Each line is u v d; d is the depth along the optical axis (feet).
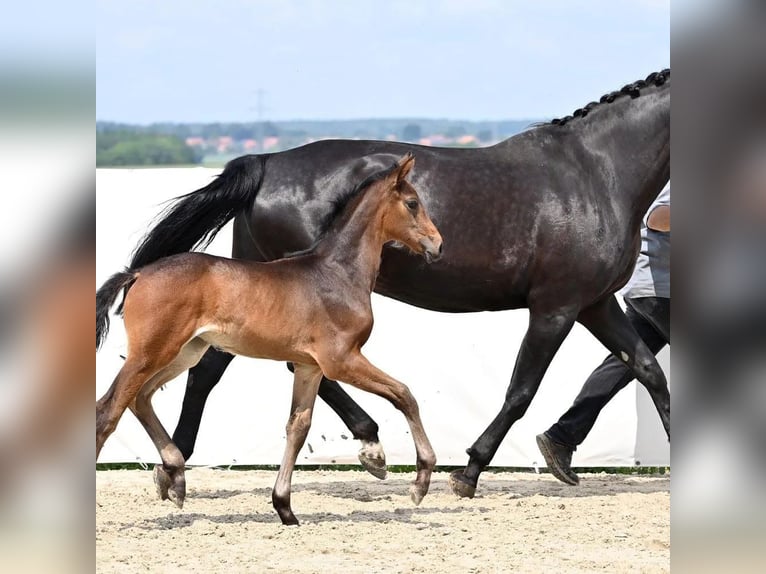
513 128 504.43
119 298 40.88
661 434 42.63
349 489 38.14
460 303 36.52
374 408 42.50
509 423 36.11
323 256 30.76
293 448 31.07
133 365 28.40
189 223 34.88
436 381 42.27
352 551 28.19
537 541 29.68
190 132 473.67
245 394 42.27
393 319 42.19
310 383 31.09
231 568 26.17
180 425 36.45
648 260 38.63
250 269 29.53
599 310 37.29
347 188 35.24
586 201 35.65
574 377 42.24
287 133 503.20
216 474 41.19
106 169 42.14
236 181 35.24
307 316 29.89
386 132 510.99
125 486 38.09
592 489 38.63
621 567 26.68
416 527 31.27
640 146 36.09
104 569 25.88
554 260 35.35
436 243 31.94
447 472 43.01
